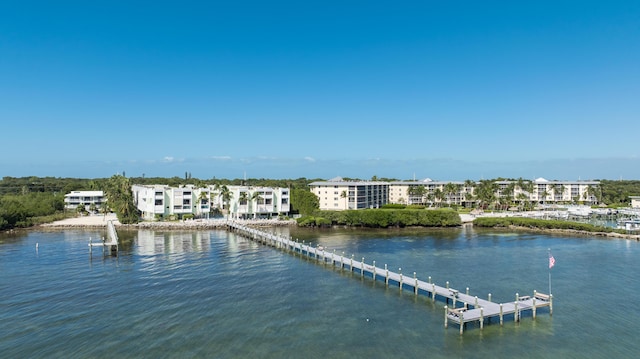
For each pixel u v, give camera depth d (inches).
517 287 2502.5
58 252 3604.8
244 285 2551.7
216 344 1700.3
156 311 2079.2
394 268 3026.6
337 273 2854.3
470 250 3774.6
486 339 1750.7
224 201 6382.9
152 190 5930.1
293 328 1871.3
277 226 5713.6
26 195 7249.0
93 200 7524.6
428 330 1847.9
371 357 1589.6
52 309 2098.9
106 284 2554.1
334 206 7101.4
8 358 1571.1
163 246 3966.5
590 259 3336.6
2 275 2765.7
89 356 1590.8
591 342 1722.4
